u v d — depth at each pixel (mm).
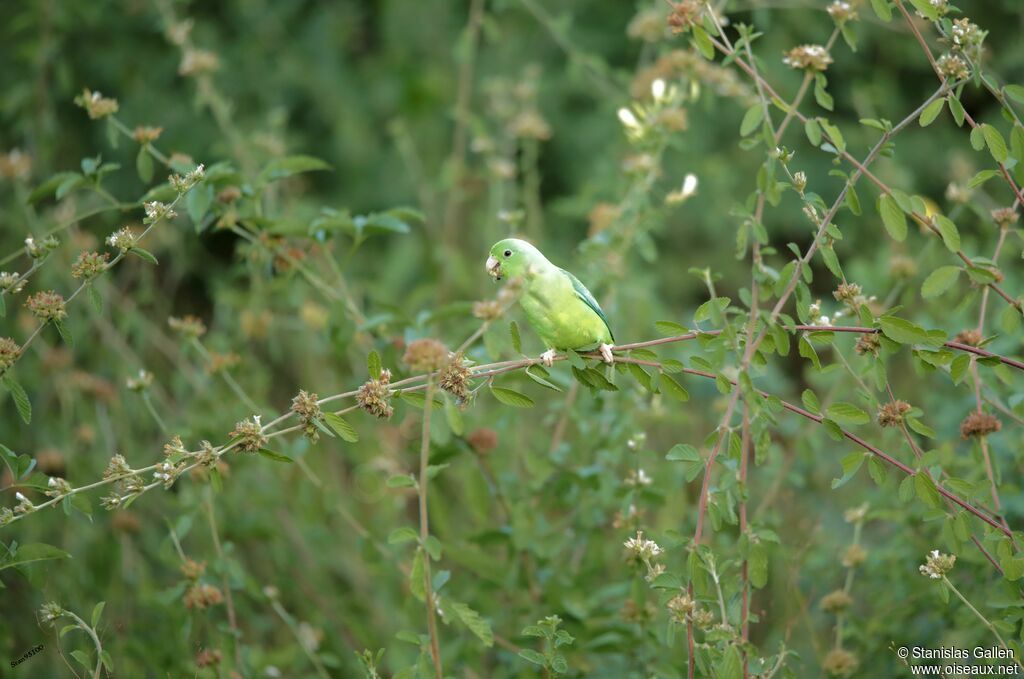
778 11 17109
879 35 17406
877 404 6480
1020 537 6309
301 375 13508
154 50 17766
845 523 10523
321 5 19594
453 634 9766
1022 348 9469
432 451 8930
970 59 6105
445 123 18594
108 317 11883
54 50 12578
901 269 9078
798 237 18406
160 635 9141
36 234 10484
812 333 6336
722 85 10039
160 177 16953
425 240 15297
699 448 12281
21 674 8781
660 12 11391
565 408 9406
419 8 19203
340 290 10297
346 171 18453
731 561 6348
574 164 18469
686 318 12688
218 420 10203
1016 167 6195
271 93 18250
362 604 10656
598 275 9680
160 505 10781
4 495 10016
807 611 9055
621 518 8109
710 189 17797
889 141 6184
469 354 8383
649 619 8070
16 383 6391
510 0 12570
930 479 6227
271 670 8930
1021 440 8352
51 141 12320
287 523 10906
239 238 17406
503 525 9266
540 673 8398
